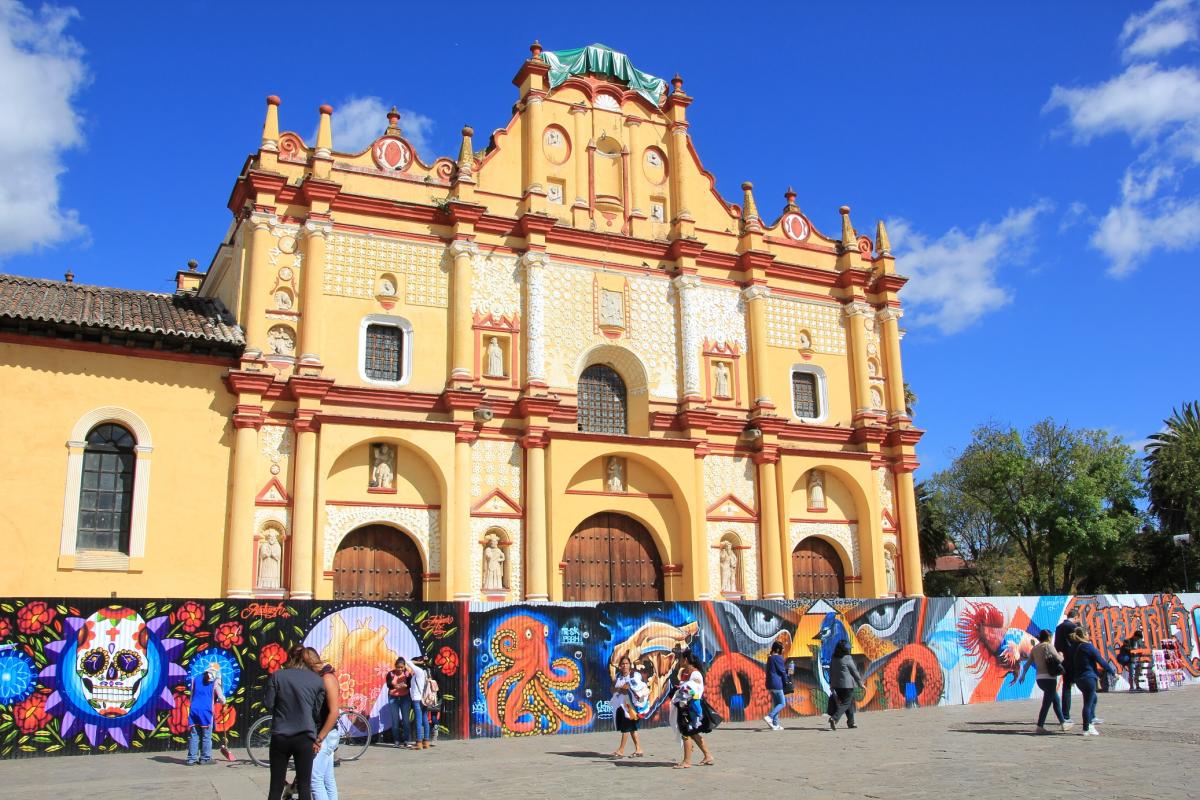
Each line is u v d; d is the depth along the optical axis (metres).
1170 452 53.66
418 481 27.06
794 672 24.30
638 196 32.41
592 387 30.98
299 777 10.71
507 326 29.02
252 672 19.31
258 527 24.92
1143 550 55.12
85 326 23.27
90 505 23.42
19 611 17.92
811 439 32.88
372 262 27.89
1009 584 67.62
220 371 25.28
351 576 26.17
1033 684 27.94
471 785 14.32
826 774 14.65
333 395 26.31
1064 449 51.38
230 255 29.20
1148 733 18.89
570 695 21.81
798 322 33.94
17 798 13.54
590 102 32.34
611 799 12.81
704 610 23.64
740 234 33.62
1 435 22.50
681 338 31.52
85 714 18.12
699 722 16.25
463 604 21.23
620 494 29.59
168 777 15.57
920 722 22.06
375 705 20.09
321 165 27.38
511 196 30.23
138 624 18.69
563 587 28.73
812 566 32.62
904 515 33.47
